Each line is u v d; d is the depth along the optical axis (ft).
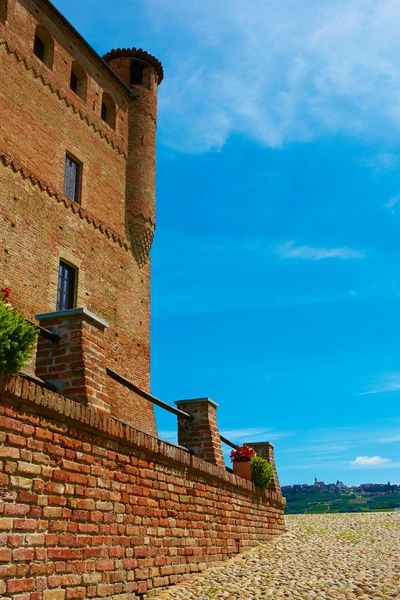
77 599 21.03
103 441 24.66
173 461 30.71
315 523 65.36
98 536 23.04
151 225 80.02
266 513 47.80
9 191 55.83
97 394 25.41
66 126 67.72
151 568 26.55
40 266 58.54
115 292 71.72
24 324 20.49
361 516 74.59
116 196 76.18
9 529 18.61
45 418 21.27
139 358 74.33
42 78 64.34
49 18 67.72
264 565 34.88
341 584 28.68
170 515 29.50
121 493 25.29
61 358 25.36
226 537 37.06
